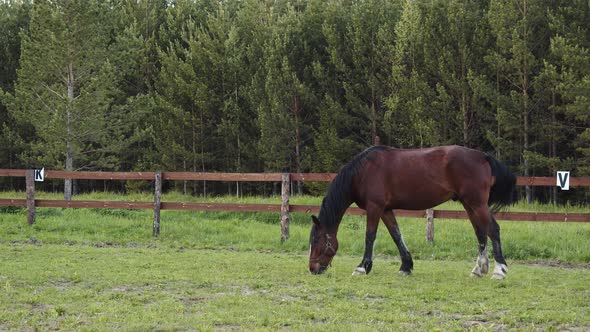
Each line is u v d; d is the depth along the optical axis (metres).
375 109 28.75
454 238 13.77
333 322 6.45
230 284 8.77
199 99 29.61
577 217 12.31
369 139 29.25
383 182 9.52
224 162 32.50
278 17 33.78
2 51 33.81
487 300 7.73
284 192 13.93
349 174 9.72
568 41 23.17
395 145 28.89
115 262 10.63
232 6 40.12
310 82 29.86
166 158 29.73
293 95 28.47
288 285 8.77
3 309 7.05
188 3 36.94
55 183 32.81
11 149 32.41
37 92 25.73
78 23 24.45
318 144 27.89
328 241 9.70
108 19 26.11
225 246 13.47
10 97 24.94
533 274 9.99
